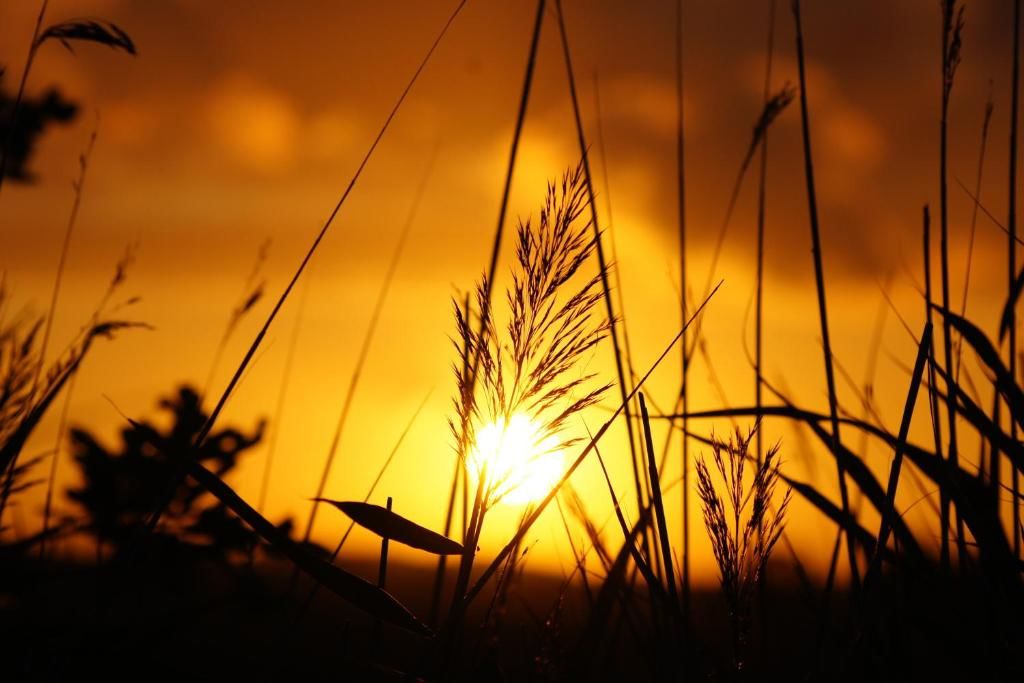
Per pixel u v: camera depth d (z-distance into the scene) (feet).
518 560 5.54
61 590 5.48
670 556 5.39
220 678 5.03
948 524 5.97
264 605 5.41
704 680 5.41
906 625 5.94
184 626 5.23
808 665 5.55
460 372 5.09
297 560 4.98
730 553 5.34
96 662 5.04
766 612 6.07
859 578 5.72
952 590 5.96
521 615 5.72
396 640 5.62
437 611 5.77
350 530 5.64
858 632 5.35
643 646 5.74
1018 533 5.90
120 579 5.28
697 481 5.38
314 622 5.54
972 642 5.79
